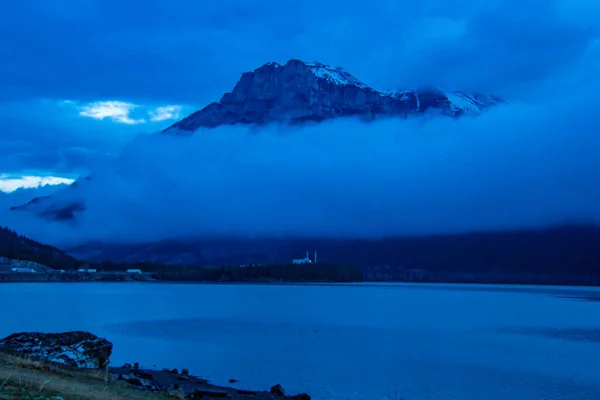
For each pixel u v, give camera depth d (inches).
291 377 2864.2
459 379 2878.9
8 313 6023.6
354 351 3826.3
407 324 5900.6
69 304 7819.9
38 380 1434.5
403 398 2447.1
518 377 2925.7
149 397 1631.4
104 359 2076.8
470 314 7367.1
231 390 2388.0
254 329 5172.2
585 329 5472.4
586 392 2608.3
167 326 5265.8
